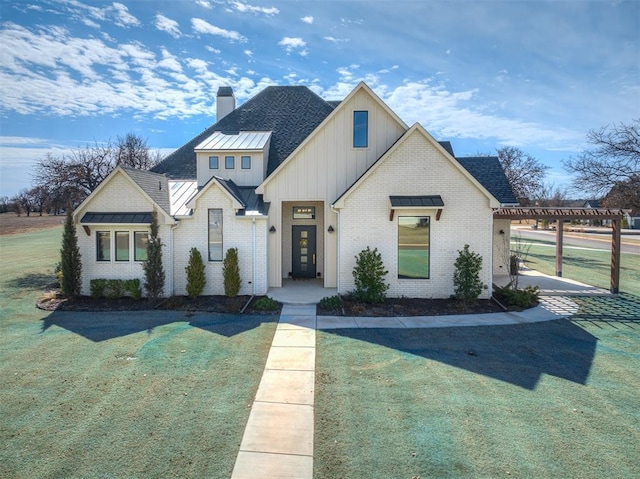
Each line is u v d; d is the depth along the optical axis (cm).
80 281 1348
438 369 781
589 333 1013
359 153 1523
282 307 1272
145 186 1411
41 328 1030
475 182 1340
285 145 1856
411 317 1168
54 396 658
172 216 1384
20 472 471
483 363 812
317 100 2070
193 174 1908
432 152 1362
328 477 468
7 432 554
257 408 625
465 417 600
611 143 2481
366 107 1512
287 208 1767
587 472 477
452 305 1287
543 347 910
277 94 2108
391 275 1379
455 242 1364
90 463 488
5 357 827
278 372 764
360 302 1312
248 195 1571
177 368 777
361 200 1376
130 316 1155
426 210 1362
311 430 565
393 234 1373
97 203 1388
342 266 1392
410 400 654
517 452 514
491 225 1356
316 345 918
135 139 3130
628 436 553
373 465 489
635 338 973
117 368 774
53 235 3894
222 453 511
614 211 1441
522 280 1752
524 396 669
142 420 586
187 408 623
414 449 520
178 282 1420
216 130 1988
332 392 682
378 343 933
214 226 1418
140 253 1388
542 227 5784
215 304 1295
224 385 705
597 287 1591
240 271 1418
